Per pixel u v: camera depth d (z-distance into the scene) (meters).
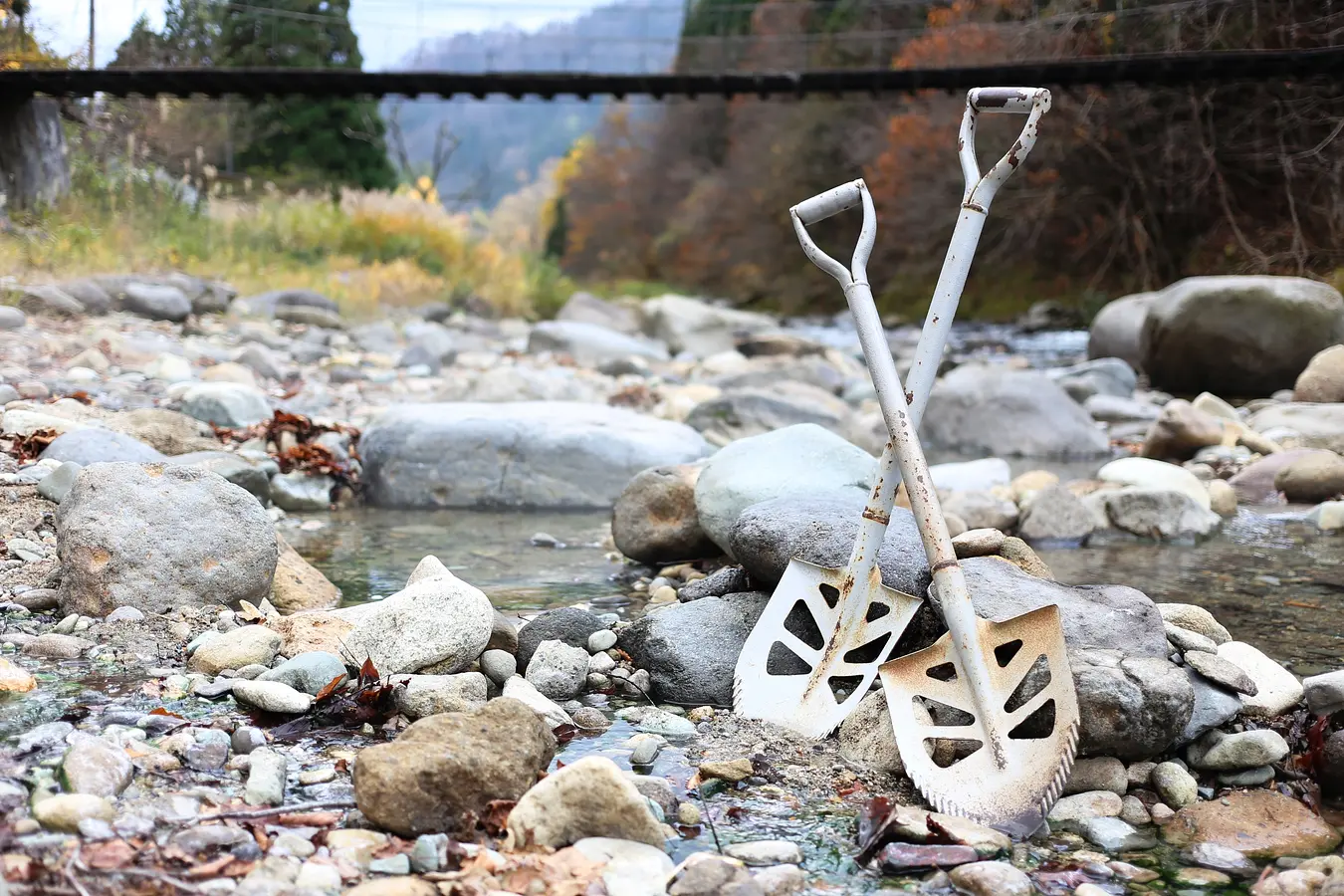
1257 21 17.41
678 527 4.51
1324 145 17.56
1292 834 2.43
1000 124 22.80
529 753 2.41
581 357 12.14
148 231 14.44
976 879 2.16
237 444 6.12
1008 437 7.89
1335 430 7.41
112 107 17.25
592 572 4.50
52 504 4.30
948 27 25.14
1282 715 2.92
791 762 2.73
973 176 2.92
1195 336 10.22
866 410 8.90
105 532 3.42
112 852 2.05
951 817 2.42
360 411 7.79
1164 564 4.78
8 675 2.87
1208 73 13.09
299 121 28.42
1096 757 2.66
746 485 4.22
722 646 3.22
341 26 23.12
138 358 8.47
